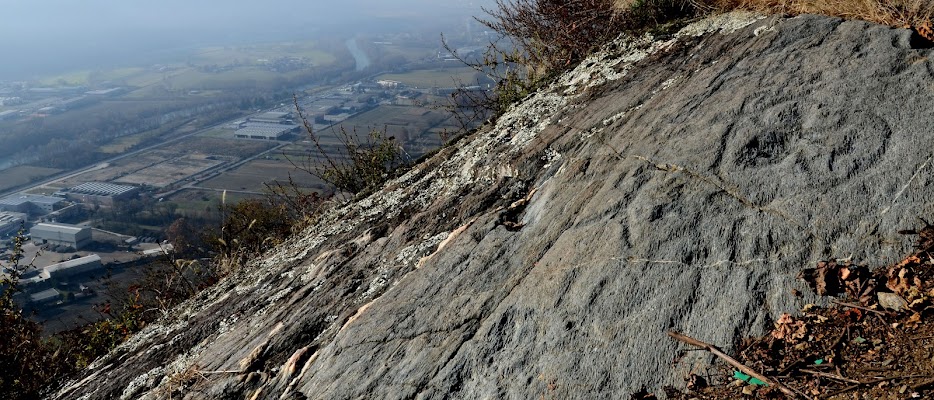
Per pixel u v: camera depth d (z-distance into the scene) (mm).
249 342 3533
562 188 3309
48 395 4438
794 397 1991
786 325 2188
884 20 3355
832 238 2369
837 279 2271
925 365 1941
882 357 2029
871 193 2432
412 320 2906
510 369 2396
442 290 3004
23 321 5508
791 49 3342
